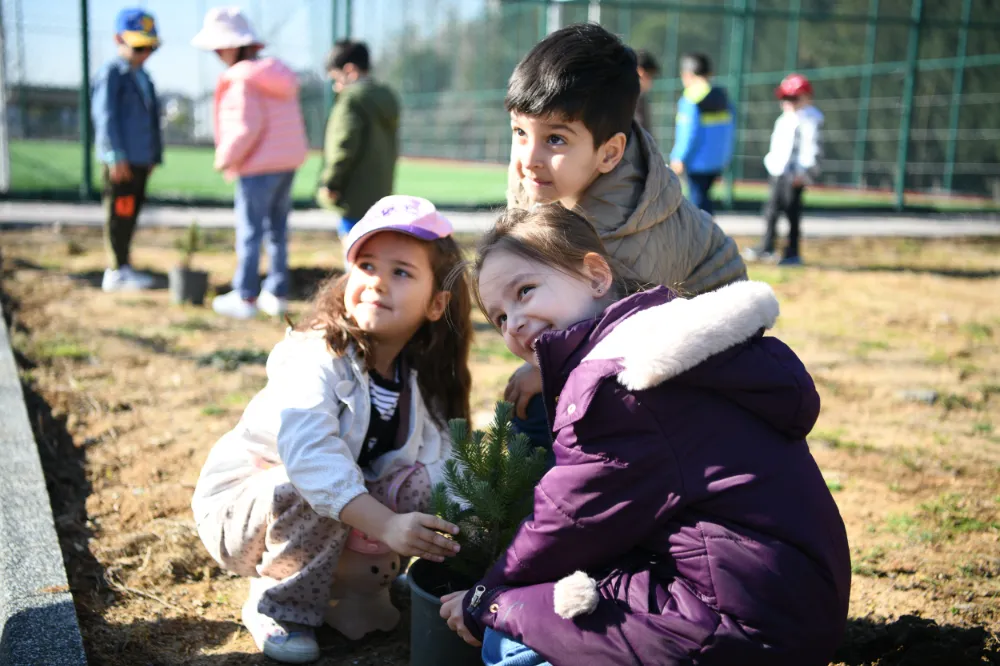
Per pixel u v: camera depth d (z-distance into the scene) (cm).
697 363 190
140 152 755
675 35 2194
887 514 364
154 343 601
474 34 2806
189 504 358
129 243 775
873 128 2308
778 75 1995
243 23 664
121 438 427
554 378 210
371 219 254
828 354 643
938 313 794
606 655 189
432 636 233
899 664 249
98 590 294
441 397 288
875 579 308
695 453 194
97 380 513
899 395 541
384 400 269
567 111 241
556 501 199
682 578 195
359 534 265
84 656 236
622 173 260
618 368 192
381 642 275
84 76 1184
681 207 275
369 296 255
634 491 194
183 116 3172
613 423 195
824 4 2345
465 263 254
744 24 1501
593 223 257
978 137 2167
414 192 1911
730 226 1366
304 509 249
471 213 1355
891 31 2259
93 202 1211
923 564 320
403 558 320
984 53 2158
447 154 3028
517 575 206
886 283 947
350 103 691
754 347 198
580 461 198
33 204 1179
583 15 1802
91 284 782
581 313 222
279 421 250
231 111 666
